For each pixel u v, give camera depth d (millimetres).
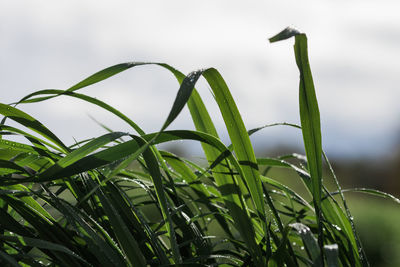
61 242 860
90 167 824
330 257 790
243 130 859
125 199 882
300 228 810
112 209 837
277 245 882
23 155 890
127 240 831
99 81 851
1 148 877
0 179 829
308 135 846
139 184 922
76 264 851
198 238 913
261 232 894
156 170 835
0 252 799
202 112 883
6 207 882
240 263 908
